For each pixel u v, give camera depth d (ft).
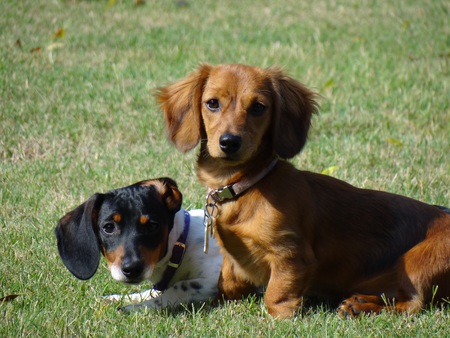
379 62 28.94
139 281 12.81
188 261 14.49
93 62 28.30
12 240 15.72
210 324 12.66
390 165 20.21
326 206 13.80
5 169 19.63
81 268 13.07
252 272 13.88
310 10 37.65
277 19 35.88
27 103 23.76
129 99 24.47
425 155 20.95
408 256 13.44
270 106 13.66
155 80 26.23
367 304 13.20
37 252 15.30
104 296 14.11
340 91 25.85
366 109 24.35
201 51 30.01
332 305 14.34
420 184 18.58
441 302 13.35
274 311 13.30
